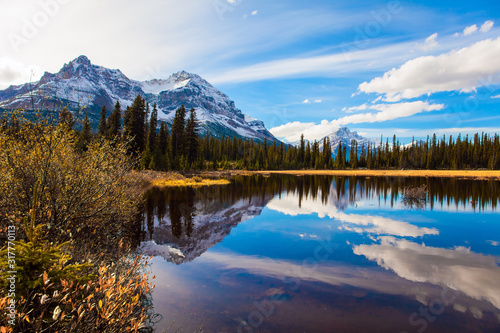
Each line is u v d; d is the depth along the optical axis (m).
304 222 15.88
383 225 15.23
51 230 5.91
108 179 7.37
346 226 14.95
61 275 3.68
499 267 8.88
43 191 5.95
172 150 63.59
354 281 7.63
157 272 7.86
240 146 120.00
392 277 8.00
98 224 8.01
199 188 32.94
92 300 4.47
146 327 5.02
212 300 6.25
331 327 5.28
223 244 11.20
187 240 11.51
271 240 11.87
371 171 89.69
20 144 6.16
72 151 7.15
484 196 28.06
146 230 12.79
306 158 117.00
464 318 5.71
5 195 5.82
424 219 17.00
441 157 97.00
